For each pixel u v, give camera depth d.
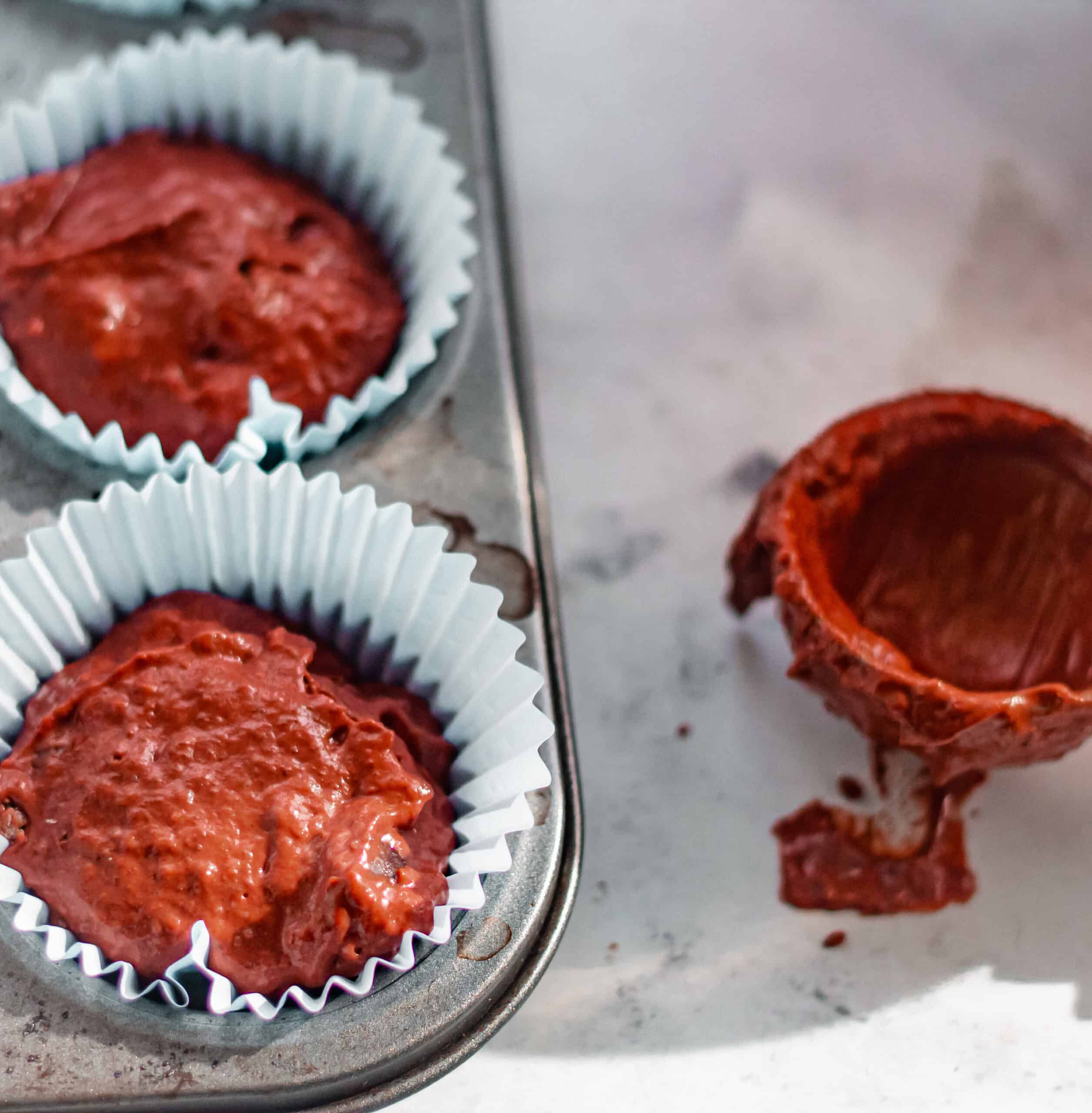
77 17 0.38
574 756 0.33
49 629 0.32
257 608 0.33
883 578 0.35
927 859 0.35
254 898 0.30
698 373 0.40
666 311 0.41
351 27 0.38
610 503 0.38
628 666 0.37
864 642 0.33
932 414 0.34
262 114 0.36
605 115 0.43
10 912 0.31
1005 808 0.35
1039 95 0.43
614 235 0.41
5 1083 0.30
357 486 0.34
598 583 0.38
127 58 0.35
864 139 0.42
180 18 0.38
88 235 0.34
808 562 0.34
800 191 0.42
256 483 0.32
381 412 0.35
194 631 0.33
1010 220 0.41
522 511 0.34
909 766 0.35
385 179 0.36
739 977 0.34
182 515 0.32
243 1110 0.30
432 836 0.31
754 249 0.41
